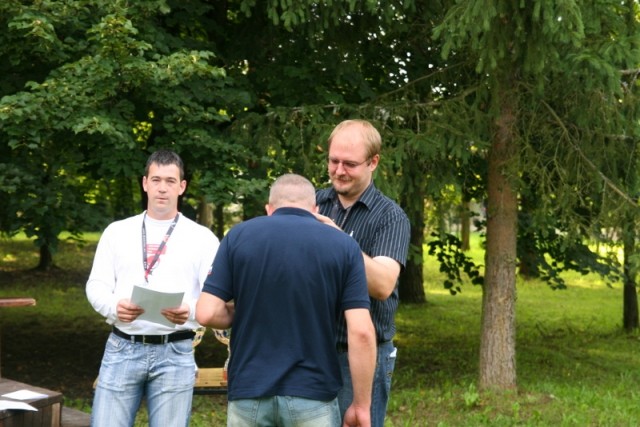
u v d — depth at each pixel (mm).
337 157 3793
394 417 8164
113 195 11656
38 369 10656
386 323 3904
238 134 8828
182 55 7621
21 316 14875
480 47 7133
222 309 3449
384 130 8445
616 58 7195
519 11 7012
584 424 7762
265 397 3301
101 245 4371
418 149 8055
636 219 8266
